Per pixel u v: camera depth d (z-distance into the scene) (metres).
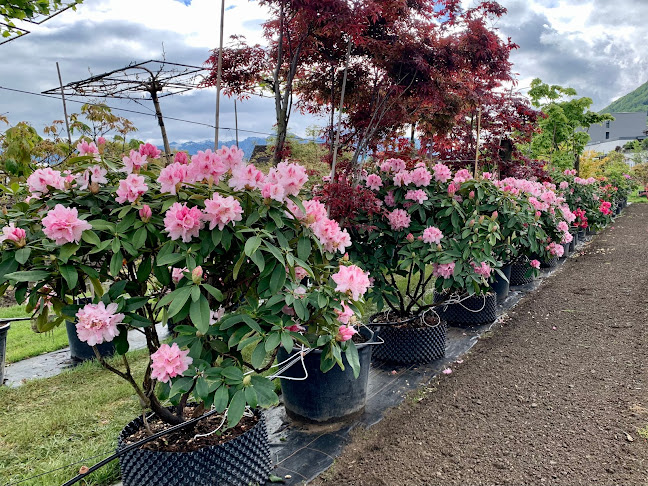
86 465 2.49
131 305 1.89
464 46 4.37
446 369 3.74
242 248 1.97
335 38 3.93
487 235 3.67
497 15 4.60
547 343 4.34
